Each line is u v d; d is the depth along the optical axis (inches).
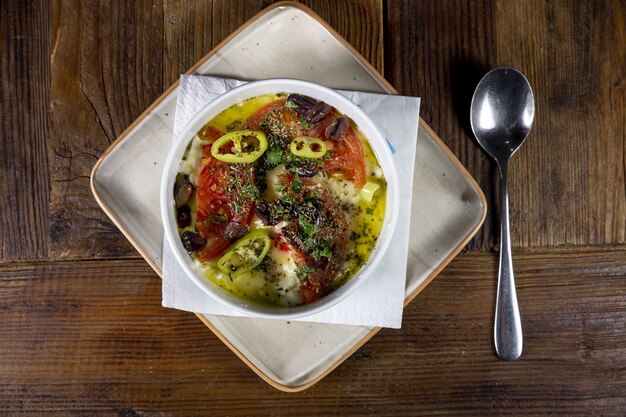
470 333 18.2
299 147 14.9
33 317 18.4
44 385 18.4
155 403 18.3
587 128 18.7
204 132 15.2
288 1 16.5
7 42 18.8
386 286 16.1
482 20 18.6
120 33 18.6
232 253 14.9
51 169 18.5
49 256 18.4
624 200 18.6
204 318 16.6
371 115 16.2
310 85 14.6
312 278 15.0
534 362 18.3
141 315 18.4
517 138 18.1
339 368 18.3
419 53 18.5
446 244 16.6
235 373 18.3
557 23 18.7
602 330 18.4
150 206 16.7
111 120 18.5
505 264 17.8
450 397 18.2
